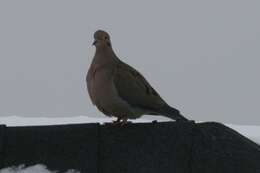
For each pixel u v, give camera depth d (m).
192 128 10.31
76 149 9.78
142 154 10.10
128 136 10.08
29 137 9.66
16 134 9.63
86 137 9.84
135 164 10.06
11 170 9.53
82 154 9.80
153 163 10.12
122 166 9.99
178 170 10.22
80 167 9.77
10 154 9.58
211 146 10.31
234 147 10.33
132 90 12.22
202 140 10.31
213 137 10.31
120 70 12.30
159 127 10.23
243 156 10.33
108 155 9.95
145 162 10.09
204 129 10.33
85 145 9.83
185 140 10.28
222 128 10.35
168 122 10.28
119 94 12.16
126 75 12.30
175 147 10.25
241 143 10.33
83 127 9.84
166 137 10.23
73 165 9.74
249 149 10.33
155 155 10.15
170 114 12.58
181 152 10.26
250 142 10.38
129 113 12.40
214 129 10.34
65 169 9.71
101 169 9.88
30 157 9.62
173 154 10.23
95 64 12.20
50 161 9.66
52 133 9.73
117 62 12.41
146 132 10.18
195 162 10.28
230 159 10.31
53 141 9.72
